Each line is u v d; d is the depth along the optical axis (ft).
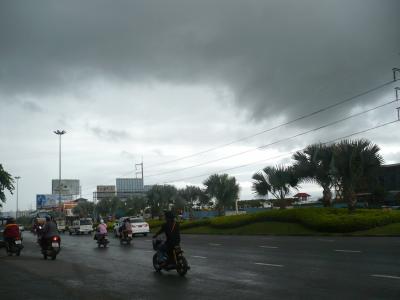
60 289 39.75
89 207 350.64
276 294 33.40
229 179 171.94
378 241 75.15
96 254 78.79
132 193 416.87
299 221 115.44
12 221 81.61
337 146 112.37
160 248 48.06
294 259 54.80
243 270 47.52
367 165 109.29
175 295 34.88
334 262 49.75
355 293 32.40
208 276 44.45
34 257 76.48
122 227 107.86
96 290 38.63
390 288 33.76
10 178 174.70
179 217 215.31
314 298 31.37
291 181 133.59
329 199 124.88
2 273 52.65
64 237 172.04
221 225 140.77
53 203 425.69
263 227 124.06
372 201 169.68
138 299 33.88
